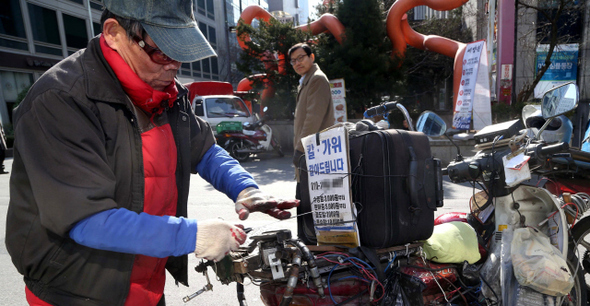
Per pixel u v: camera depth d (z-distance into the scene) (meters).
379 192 1.62
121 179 1.12
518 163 1.81
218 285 3.17
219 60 37.38
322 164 1.70
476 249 1.92
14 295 3.03
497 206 2.03
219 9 37.34
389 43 13.07
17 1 18.86
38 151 0.95
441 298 1.81
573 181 2.45
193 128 1.51
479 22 15.31
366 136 1.67
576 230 2.37
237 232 1.07
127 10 1.00
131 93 1.12
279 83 13.18
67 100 1.00
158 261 1.32
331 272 1.62
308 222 1.93
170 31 1.02
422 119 2.22
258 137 10.67
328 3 16.36
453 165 2.12
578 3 14.69
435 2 12.03
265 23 13.10
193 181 7.74
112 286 1.12
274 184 7.25
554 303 1.79
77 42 22.55
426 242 1.87
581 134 7.45
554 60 15.34
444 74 18.00
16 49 18.91
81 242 0.94
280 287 1.62
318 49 12.88
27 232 1.06
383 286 1.60
